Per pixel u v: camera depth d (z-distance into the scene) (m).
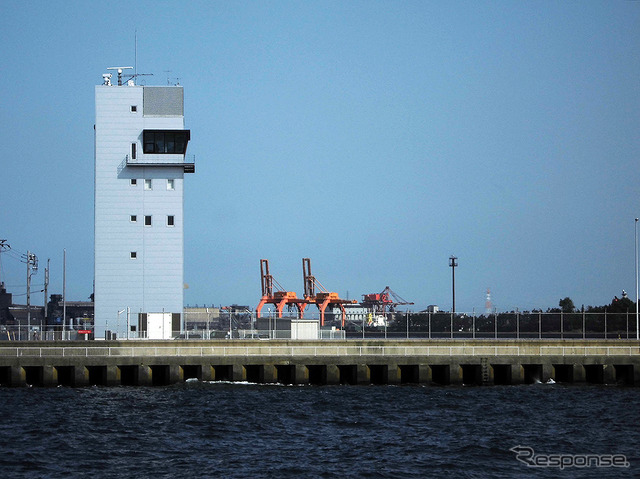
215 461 178.38
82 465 173.88
